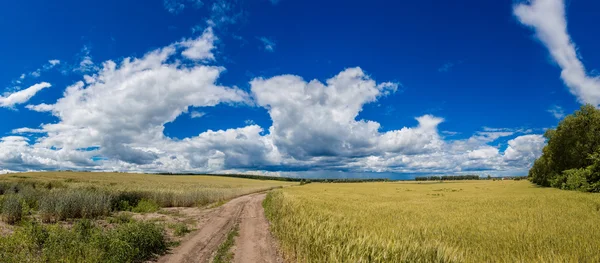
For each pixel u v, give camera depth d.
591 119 52.53
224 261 10.44
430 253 7.96
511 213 18.19
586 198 26.00
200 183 87.81
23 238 10.47
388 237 9.98
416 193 49.06
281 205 21.31
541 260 7.76
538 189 51.34
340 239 9.39
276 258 11.09
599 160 37.78
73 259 8.64
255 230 17.05
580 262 7.89
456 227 13.12
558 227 12.55
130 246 10.05
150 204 29.20
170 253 11.49
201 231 16.48
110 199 24.31
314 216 14.37
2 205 16.78
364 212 19.14
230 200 42.59
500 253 8.84
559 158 58.53
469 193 45.75
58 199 18.94
